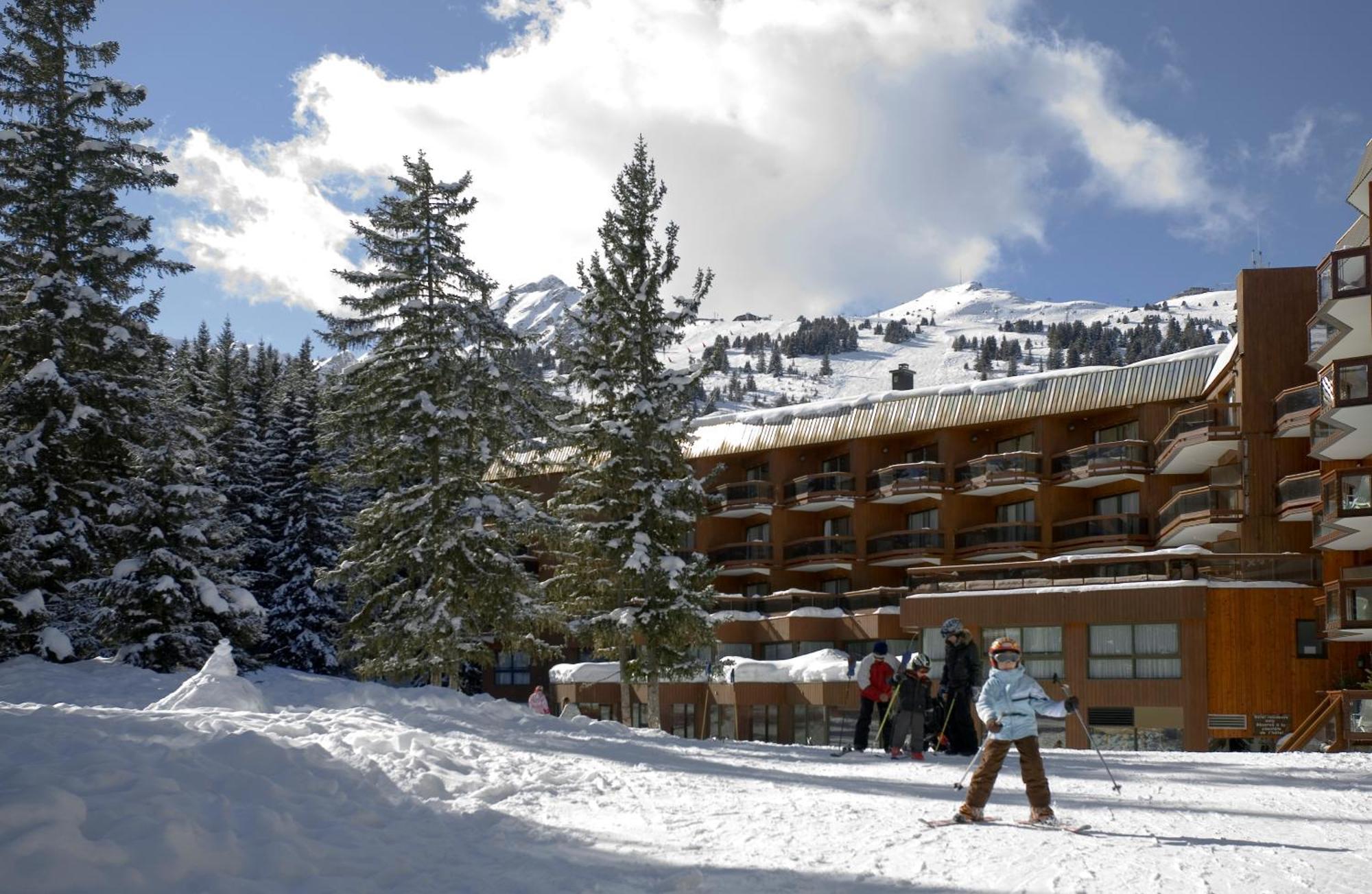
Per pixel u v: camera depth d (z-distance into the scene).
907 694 16.72
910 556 52.41
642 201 37.69
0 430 28.50
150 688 20.94
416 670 32.41
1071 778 13.33
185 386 32.28
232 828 6.44
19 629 26.52
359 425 32.94
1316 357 35.94
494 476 35.94
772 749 17.69
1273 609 35.62
